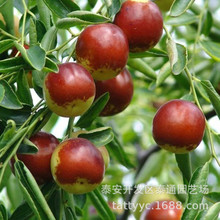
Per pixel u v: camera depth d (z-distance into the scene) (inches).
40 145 28.0
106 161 30.0
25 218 28.4
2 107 28.4
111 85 30.0
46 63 26.7
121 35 27.8
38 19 30.0
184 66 29.1
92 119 29.7
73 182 27.4
